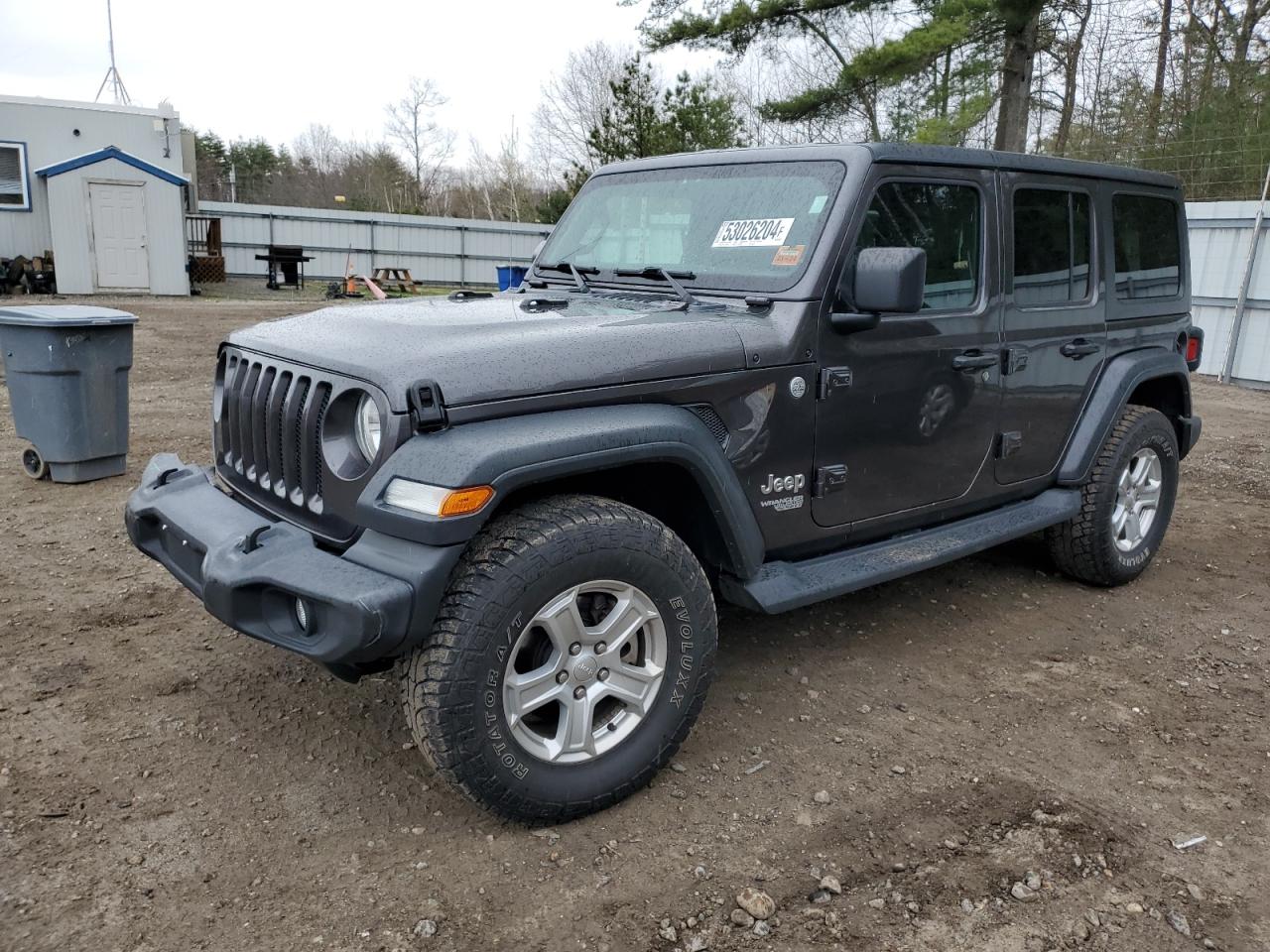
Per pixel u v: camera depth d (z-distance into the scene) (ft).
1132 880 8.68
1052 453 14.46
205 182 190.49
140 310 58.90
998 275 12.80
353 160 184.65
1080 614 15.08
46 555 15.84
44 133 69.36
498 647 8.21
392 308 10.89
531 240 101.19
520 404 8.45
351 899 8.07
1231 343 40.70
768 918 7.98
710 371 9.70
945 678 12.66
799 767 10.34
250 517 9.16
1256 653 13.83
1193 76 68.95
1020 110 55.42
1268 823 9.65
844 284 10.77
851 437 11.20
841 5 54.34
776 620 14.37
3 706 11.00
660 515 10.53
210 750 10.28
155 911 7.85
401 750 10.42
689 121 64.08
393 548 8.10
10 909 7.79
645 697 9.34
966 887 8.48
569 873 8.49
